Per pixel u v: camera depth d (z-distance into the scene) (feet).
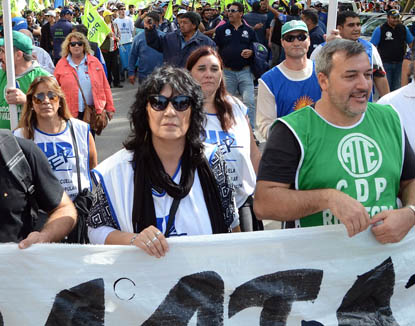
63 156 13.32
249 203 12.59
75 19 70.74
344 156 8.67
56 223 8.93
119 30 50.55
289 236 8.72
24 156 8.78
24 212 8.85
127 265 8.45
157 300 8.55
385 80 19.99
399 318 9.12
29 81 16.92
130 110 8.65
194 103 8.50
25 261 8.38
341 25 19.75
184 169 8.63
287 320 8.89
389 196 8.82
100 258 8.43
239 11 26.68
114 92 45.39
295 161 8.72
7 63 15.69
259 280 8.71
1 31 37.06
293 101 14.97
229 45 26.73
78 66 22.09
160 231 8.40
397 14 34.30
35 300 8.46
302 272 8.80
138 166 8.52
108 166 8.70
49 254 8.39
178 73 8.45
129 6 72.59
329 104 8.77
